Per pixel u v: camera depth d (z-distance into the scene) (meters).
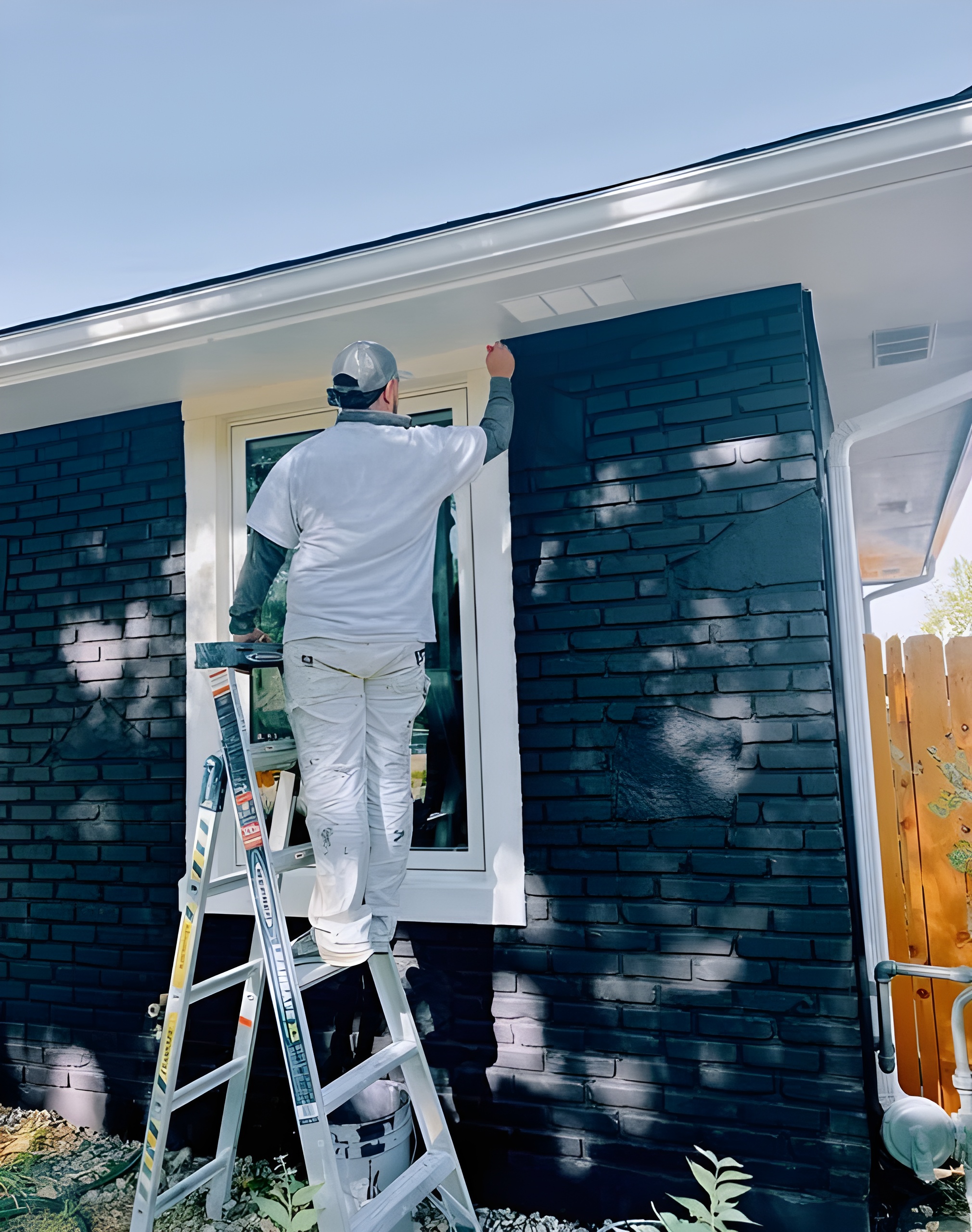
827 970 2.47
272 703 3.41
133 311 2.91
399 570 2.20
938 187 2.12
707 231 2.33
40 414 3.70
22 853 3.69
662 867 2.68
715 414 2.76
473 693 3.07
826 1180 2.39
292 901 3.12
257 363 3.15
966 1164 2.45
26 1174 3.04
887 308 2.97
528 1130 2.75
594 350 2.93
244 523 3.53
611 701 2.80
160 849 3.44
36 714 3.74
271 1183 2.89
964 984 2.92
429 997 2.93
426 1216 2.67
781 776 2.57
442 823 3.10
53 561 3.79
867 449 4.64
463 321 2.86
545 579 2.92
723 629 2.68
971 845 3.03
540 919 2.82
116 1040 3.42
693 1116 2.57
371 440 2.22
